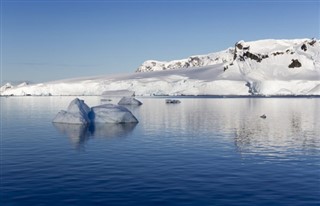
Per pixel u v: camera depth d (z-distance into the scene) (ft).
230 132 99.30
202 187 44.42
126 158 62.49
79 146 75.66
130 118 125.80
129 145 77.10
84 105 129.18
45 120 140.26
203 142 81.25
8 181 47.14
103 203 38.63
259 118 143.64
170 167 55.52
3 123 127.75
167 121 131.95
